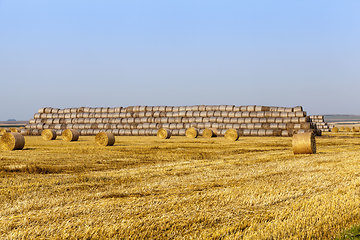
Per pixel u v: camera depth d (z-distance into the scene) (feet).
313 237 21.31
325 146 92.22
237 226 23.62
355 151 74.90
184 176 42.47
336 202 28.48
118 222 24.23
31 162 54.75
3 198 30.71
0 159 58.65
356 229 22.03
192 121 173.58
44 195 31.94
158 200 29.96
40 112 194.49
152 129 176.14
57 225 23.44
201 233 22.15
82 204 28.73
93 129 183.01
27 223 23.99
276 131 157.58
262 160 58.49
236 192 32.76
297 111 162.71
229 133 123.54
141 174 44.04
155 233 22.33
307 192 33.09
